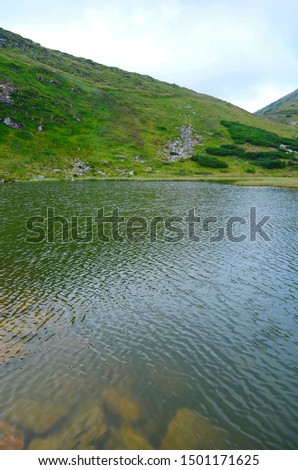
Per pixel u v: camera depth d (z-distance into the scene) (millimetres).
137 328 22078
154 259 35250
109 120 158000
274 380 17484
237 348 20109
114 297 26344
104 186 91250
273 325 22656
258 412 15383
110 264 33500
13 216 53625
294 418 15094
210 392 16547
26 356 18875
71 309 24281
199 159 136500
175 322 22906
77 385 16750
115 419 14773
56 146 124688
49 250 37594
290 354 19641
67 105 155250
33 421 14539
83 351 19516
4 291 26703
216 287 28406
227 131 179250
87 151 127812
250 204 68250
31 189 81562
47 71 176875
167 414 15125
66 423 14492
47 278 29625
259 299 26297
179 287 28344
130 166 123000
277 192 85812
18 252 36625
